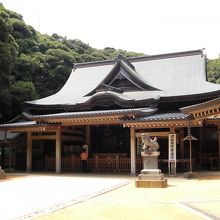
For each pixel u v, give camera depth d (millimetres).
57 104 26984
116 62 26578
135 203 10664
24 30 41625
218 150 24516
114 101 23578
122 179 18531
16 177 20234
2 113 30984
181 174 20469
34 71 37500
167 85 27078
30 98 32031
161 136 20688
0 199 11664
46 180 18312
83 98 26469
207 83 25719
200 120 18594
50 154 27672
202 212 8859
